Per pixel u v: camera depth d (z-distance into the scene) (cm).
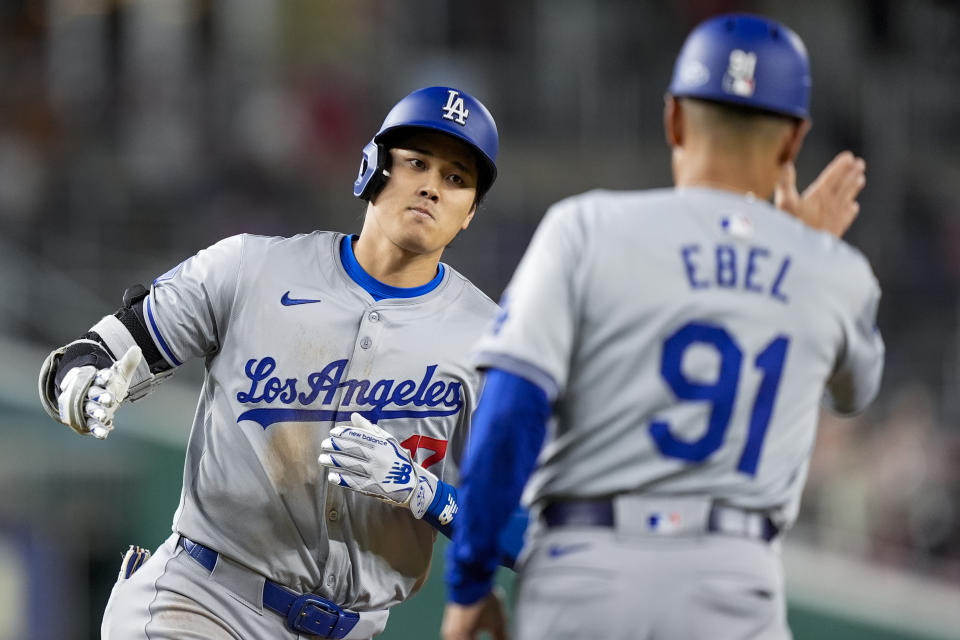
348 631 1108
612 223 797
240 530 1068
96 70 5316
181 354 1080
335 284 1077
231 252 1082
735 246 797
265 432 1060
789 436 798
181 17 5362
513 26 5719
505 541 973
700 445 773
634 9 5672
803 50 830
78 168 4909
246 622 1075
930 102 5606
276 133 5172
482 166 1070
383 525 1092
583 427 787
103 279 4219
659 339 778
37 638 3105
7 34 5359
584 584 770
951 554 3331
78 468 3117
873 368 864
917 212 5272
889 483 3416
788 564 2577
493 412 756
